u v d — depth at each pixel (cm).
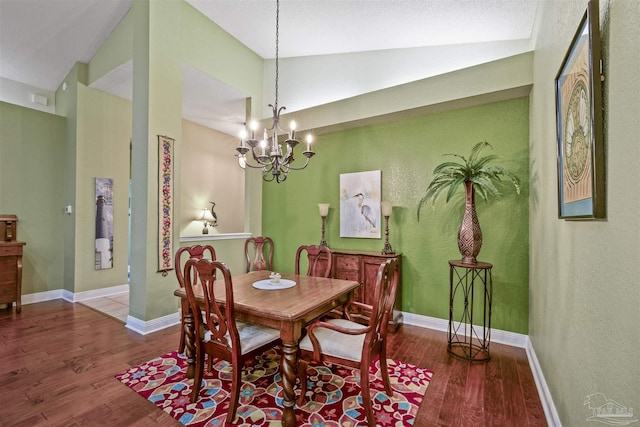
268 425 176
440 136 342
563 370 162
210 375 232
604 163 111
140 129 323
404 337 315
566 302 160
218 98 454
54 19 366
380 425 178
